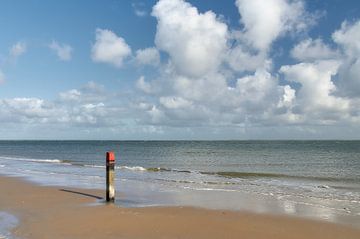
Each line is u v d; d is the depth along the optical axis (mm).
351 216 12797
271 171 31453
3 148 108562
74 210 13477
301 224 11609
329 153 66688
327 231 10859
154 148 101625
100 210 13406
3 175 26766
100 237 10094
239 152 72500
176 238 10070
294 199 16344
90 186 20266
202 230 10859
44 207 14125
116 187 20188
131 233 10477
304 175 27797
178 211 13391
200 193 18047
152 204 14984
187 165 38781
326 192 18578
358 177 26344
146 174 28281
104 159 49625
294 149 89812
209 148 100875
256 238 10180
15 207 14195
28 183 21625
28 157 56312
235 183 22266
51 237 10039
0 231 10625
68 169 32531
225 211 13484
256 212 13367
